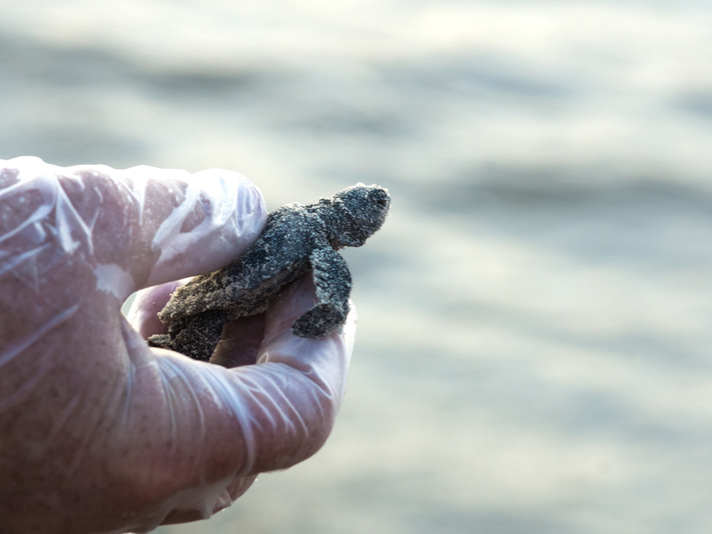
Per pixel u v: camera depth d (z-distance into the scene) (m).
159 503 0.49
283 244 0.54
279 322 0.53
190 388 0.49
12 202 0.48
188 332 0.54
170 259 0.51
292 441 0.50
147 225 0.50
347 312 0.52
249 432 0.50
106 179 0.49
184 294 0.54
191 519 0.50
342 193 0.56
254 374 0.51
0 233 0.48
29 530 0.48
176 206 0.51
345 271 0.53
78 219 0.49
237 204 0.53
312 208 0.55
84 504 0.48
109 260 0.49
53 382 0.48
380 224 0.57
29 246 0.48
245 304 0.54
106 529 0.49
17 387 0.48
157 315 0.56
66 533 0.49
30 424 0.48
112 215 0.49
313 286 0.54
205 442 0.49
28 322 0.48
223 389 0.50
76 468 0.48
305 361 0.51
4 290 0.48
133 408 0.49
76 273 0.48
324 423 0.51
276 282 0.53
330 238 0.55
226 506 0.53
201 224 0.52
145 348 0.49
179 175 0.52
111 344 0.48
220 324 0.54
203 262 0.52
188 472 0.49
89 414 0.48
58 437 0.48
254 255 0.53
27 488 0.48
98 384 0.48
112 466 0.48
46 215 0.48
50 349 0.48
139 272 0.50
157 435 0.49
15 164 0.49
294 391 0.51
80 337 0.48
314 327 0.52
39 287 0.48
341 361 0.52
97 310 0.48
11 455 0.48
